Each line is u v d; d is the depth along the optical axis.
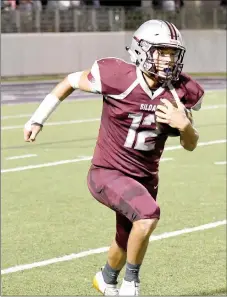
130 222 9.06
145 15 42.88
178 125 8.45
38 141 23.34
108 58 8.77
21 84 38.25
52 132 25.19
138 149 8.80
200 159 20.70
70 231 13.55
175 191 16.77
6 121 27.64
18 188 17.05
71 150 21.84
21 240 12.98
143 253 8.50
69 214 14.75
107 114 8.84
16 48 40.06
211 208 15.23
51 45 40.97
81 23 41.91
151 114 8.62
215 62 44.25
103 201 8.80
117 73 8.60
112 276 9.45
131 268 8.52
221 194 16.52
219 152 21.80
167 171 19.05
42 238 13.10
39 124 8.85
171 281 10.91
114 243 9.33
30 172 18.86
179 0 45.03
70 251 12.38
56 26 41.31
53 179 18.05
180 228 13.75
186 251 12.35
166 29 8.43
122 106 8.63
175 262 11.80
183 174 18.67
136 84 8.55
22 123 27.16
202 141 23.64
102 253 12.28
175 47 8.37
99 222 14.18
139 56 8.54
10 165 19.66
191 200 15.92
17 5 41.59
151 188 9.15
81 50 41.69
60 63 41.34
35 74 40.72
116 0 47.16
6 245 12.69
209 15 44.12
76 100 34.50
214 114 30.14
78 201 15.83
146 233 8.35
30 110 30.42
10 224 14.00
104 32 42.16
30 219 14.38
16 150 21.77
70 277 11.11
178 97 8.65
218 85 39.59
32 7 41.00
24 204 15.55
